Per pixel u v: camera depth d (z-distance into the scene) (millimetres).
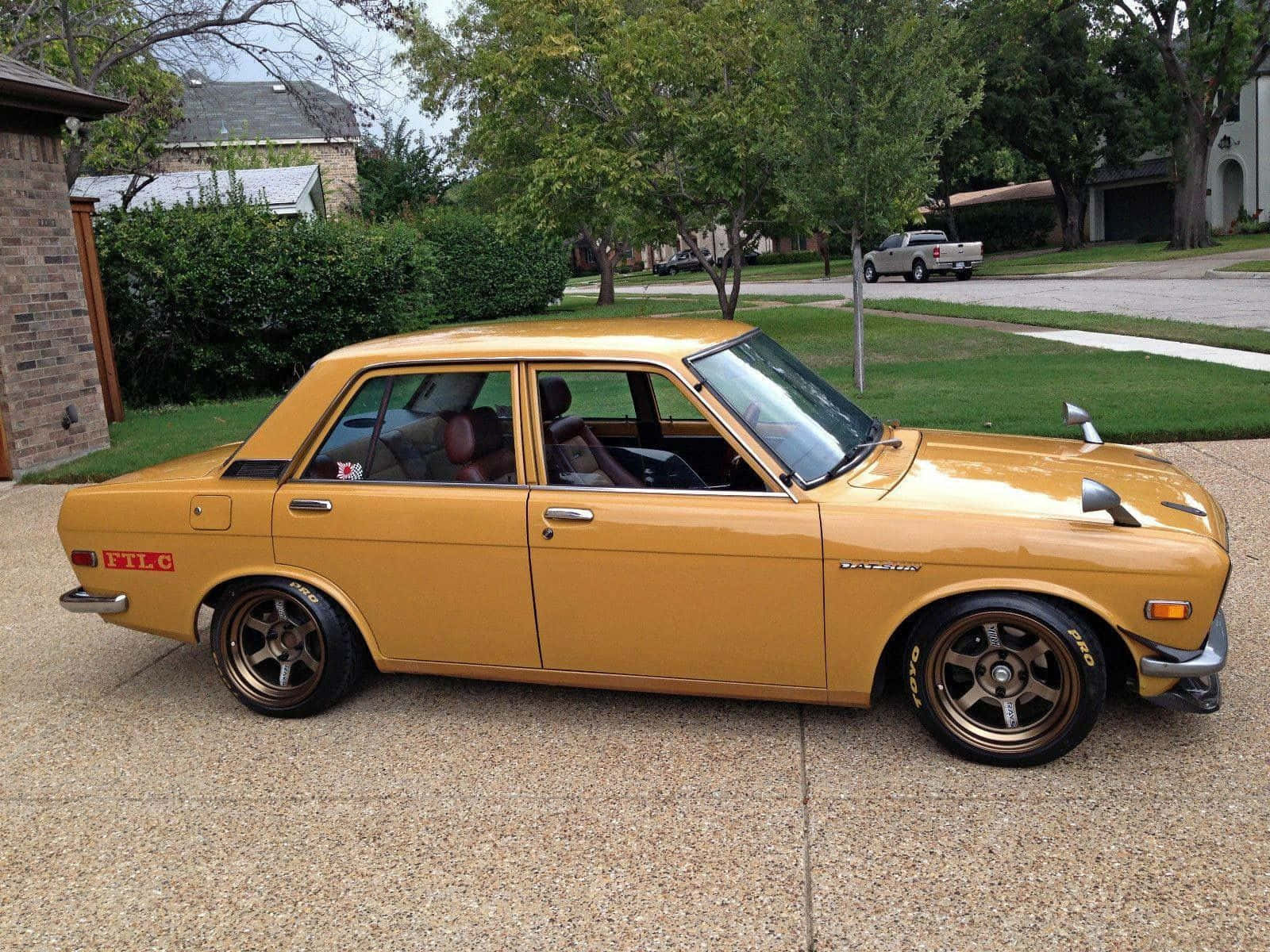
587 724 4449
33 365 10984
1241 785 3666
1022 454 4500
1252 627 5137
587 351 4188
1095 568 3613
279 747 4414
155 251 17359
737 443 3994
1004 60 42688
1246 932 2900
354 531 4355
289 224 18625
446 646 4398
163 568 4656
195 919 3244
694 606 4016
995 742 3863
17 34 18328
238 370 18000
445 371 4324
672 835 3561
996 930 2973
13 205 10758
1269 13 38656
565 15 19047
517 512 4141
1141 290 25906
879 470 4211
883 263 38906
